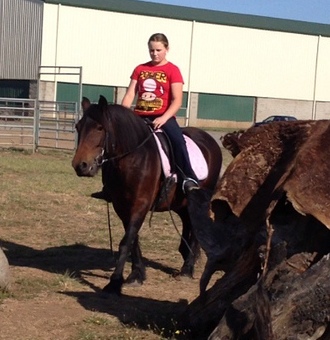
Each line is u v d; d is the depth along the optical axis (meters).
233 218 6.91
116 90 53.72
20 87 53.91
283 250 5.88
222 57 56.19
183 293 8.62
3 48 54.88
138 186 8.21
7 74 54.78
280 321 5.71
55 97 51.97
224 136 6.87
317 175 5.95
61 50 52.06
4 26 54.81
